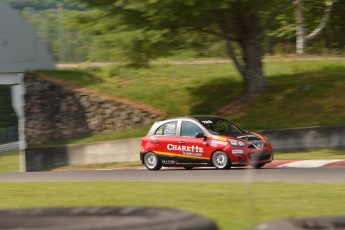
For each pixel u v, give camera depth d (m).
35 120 71.62
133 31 53.41
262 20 58.44
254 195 21.06
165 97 65.19
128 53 55.00
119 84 70.12
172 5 48.62
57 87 70.38
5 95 113.38
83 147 60.50
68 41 88.25
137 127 64.06
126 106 65.00
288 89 57.50
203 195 21.52
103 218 7.00
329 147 48.06
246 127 52.91
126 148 57.41
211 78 67.44
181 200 20.66
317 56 74.94
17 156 84.38
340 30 83.50
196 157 38.00
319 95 54.88
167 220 6.47
